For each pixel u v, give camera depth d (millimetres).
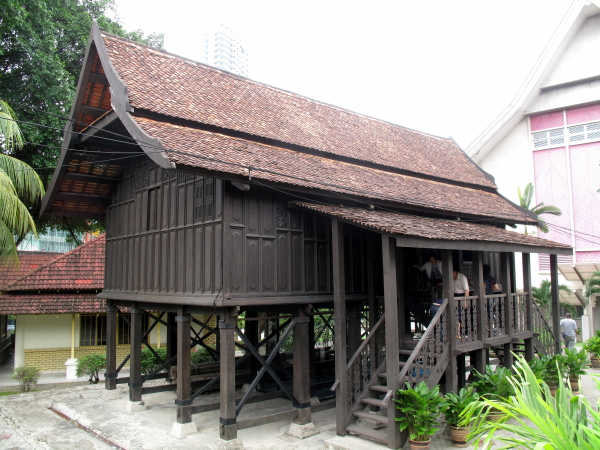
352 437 9055
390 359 8516
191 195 10062
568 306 24688
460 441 8430
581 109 24062
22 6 17391
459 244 9594
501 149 26250
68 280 18078
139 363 11969
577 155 24000
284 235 10039
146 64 11820
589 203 23469
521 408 4277
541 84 24688
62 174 12453
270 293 9578
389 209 11602
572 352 12711
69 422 11352
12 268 20734
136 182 12320
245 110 12500
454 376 9586
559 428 4000
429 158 17031
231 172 8523
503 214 14891
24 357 17609
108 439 9766
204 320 20062
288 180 9438
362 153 13930
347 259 11273
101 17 21391
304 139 12672
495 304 11242
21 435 10422
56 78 17766
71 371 17219
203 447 9102
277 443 9320
